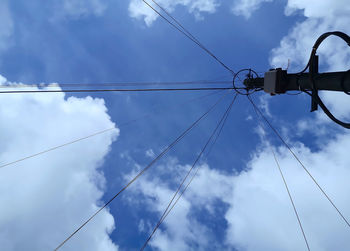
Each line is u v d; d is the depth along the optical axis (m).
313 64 6.12
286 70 7.38
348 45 5.05
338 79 5.39
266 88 7.80
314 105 6.40
